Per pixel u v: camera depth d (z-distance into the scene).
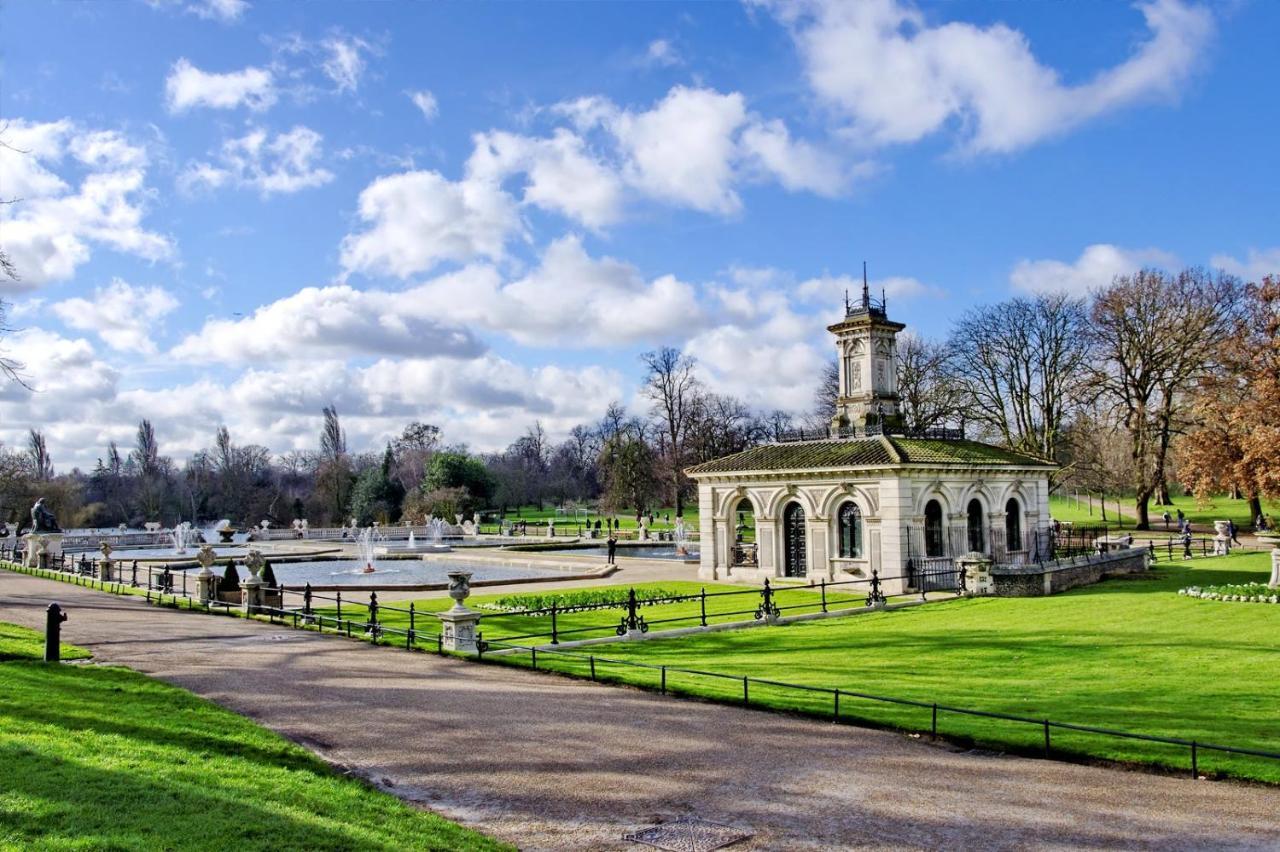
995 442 70.25
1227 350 56.91
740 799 11.74
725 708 17.11
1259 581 39.44
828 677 20.23
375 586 40.06
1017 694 18.08
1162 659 21.86
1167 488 88.06
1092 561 41.25
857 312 46.28
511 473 137.12
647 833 10.55
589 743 14.38
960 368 69.44
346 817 10.41
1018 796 11.91
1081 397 66.38
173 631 26.20
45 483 97.12
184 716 14.90
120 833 9.24
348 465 121.00
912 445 41.56
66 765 11.38
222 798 10.65
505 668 21.17
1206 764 13.02
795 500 42.47
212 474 136.38
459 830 10.38
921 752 14.09
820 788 12.22
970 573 36.78
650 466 93.62
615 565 50.16
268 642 24.44
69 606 31.92
